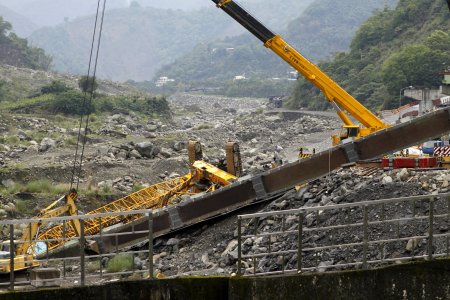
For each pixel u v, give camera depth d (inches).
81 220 788.0
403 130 1637.6
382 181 1395.2
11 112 5334.6
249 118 5684.1
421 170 1493.6
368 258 1060.5
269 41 2054.6
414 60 5383.9
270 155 3166.8
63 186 2338.8
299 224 780.6
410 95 4323.3
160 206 1770.4
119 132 4030.5
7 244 1208.2
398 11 7258.9
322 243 1157.1
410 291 719.1
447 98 3939.5
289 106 7062.0
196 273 1233.4
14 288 795.4
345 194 1396.4
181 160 2844.5
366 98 6264.8
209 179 1782.7
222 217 1534.2
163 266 1339.8
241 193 1540.4
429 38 5649.6
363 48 7337.6
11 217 2089.1
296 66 2043.6
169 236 1512.1
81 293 736.3
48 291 727.1
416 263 719.7
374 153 1621.6
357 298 719.7
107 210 1845.5
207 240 1446.9
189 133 4379.9
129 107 6013.8
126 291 742.5
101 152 3065.9
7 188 2329.0
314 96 6820.9
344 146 1601.9
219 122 6003.9
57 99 5561.0
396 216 1151.0
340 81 6929.1
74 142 3479.3
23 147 3250.5
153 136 4067.4
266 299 724.7
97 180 2573.8
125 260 1148.5
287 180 1560.0
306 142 3956.7
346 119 2044.8
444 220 1076.5
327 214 1286.9
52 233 1590.8
